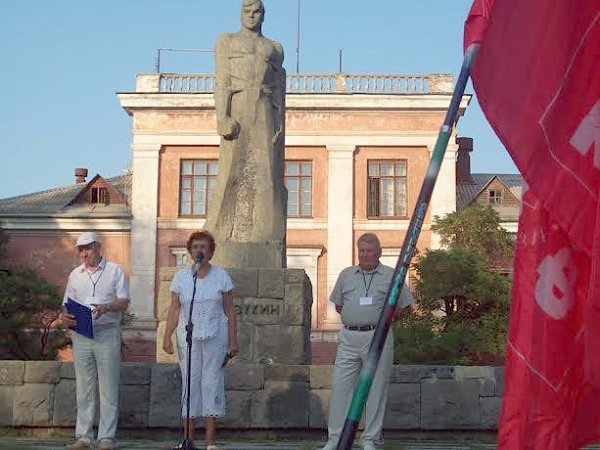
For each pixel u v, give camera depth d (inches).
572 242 159.6
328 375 420.8
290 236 1715.1
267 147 517.3
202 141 1710.1
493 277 1209.4
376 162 1727.4
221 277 334.0
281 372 421.4
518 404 162.9
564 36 157.1
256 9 526.0
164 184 1718.8
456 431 421.7
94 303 349.4
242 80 518.9
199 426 413.1
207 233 337.4
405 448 372.8
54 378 419.2
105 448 349.1
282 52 533.3
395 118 1721.2
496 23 154.1
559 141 156.6
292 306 486.6
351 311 327.0
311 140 1724.9
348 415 136.3
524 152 155.1
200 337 325.7
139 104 1711.4
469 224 1478.8
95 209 1753.2
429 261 1229.1
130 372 420.2
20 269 1198.9
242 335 483.2
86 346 351.6
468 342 1159.6
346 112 1727.4
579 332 163.2
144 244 1701.5
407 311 334.3
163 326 494.6
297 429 419.5
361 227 1713.8
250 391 419.8
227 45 522.6
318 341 1674.5
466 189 1950.1
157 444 382.6
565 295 163.2
